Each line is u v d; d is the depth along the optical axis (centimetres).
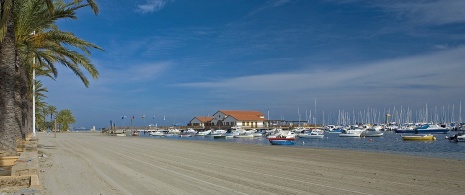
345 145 5822
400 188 1197
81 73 2264
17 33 1806
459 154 3638
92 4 1603
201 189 1135
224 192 1092
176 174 1468
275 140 5641
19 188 885
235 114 12194
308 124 14150
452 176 1484
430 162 2067
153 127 14925
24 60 2103
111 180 1288
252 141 7481
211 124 12744
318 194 1082
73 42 1969
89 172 1486
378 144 6038
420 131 9769
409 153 3703
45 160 1889
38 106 7438
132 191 1091
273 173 1537
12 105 1512
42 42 1925
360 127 12700
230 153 2747
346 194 1088
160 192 1079
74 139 5319
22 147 2061
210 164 1878
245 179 1353
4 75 1505
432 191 1150
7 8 1301
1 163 1432
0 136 1480
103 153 2555
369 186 1228
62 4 1936
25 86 2322
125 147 3409
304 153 2800
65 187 1138
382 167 1798
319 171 1622
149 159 2130
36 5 1780
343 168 1745
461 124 12556
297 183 1274
